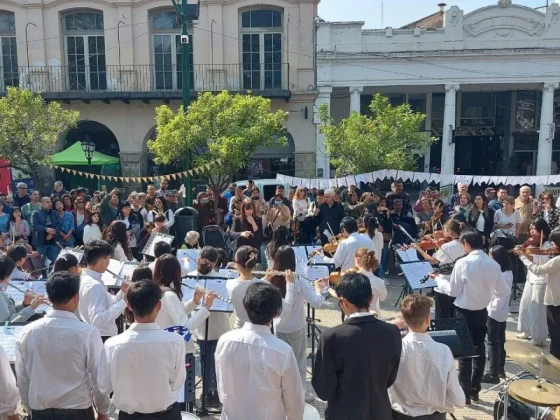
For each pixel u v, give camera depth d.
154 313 3.12
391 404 3.42
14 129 14.62
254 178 21.19
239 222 9.96
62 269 4.61
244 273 4.56
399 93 25.08
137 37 19.84
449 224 6.55
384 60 21.27
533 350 4.11
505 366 6.33
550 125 21.78
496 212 9.85
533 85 23.28
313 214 11.17
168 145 12.62
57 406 3.19
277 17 20.08
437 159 25.70
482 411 5.16
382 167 15.61
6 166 14.48
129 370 3.02
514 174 25.92
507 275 6.08
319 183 13.38
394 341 3.08
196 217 10.89
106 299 4.41
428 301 3.38
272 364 2.99
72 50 20.11
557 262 5.75
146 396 3.05
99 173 20.36
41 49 19.77
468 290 5.15
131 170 20.42
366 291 3.12
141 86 20.00
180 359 3.15
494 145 26.23
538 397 3.82
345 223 6.71
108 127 20.25
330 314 8.30
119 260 6.79
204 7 19.72
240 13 20.02
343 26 21.17
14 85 20.22
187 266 6.76
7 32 20.03
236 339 3.07
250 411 3.01
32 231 9.74
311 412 3.69
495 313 5.57
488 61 21.31
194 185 19.34
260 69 20.25
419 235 10.58
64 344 3.17
